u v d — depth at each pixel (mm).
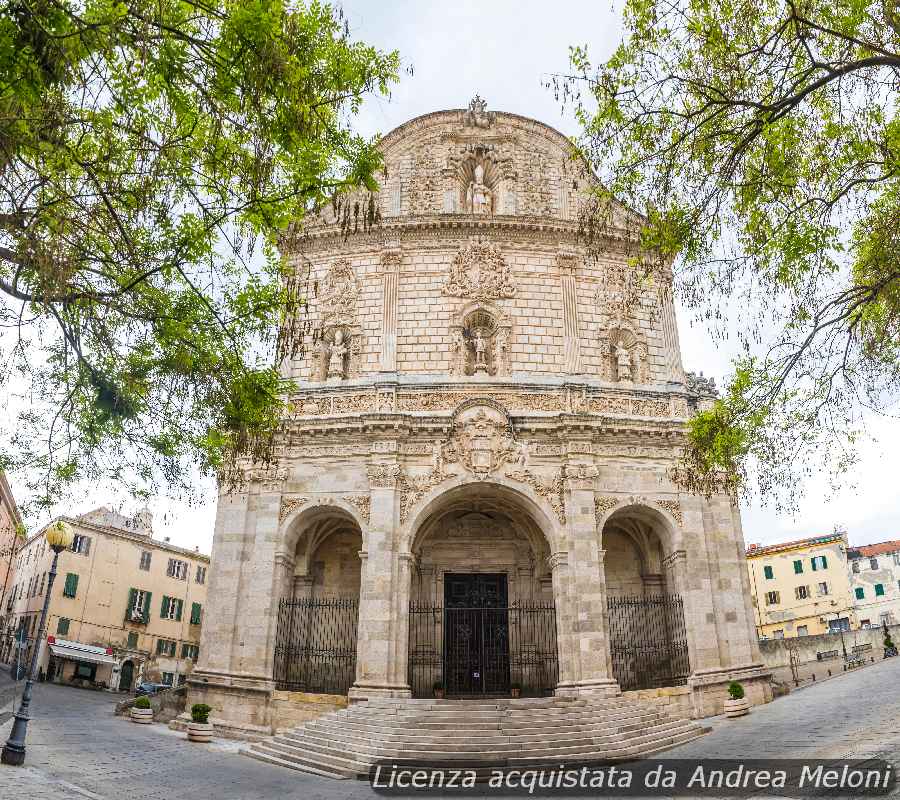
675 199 16547
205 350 16047
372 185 15875
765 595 78375
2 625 71938
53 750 21281
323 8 14141
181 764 21766
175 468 16359
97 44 11891
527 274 38781
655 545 37375
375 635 30766
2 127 12109
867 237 16828
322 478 34156
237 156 14156
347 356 37875
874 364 17047
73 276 14281
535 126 43000
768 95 15500
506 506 37125
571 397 35188
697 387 39469
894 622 74438
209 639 32188
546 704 27266
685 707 30781
